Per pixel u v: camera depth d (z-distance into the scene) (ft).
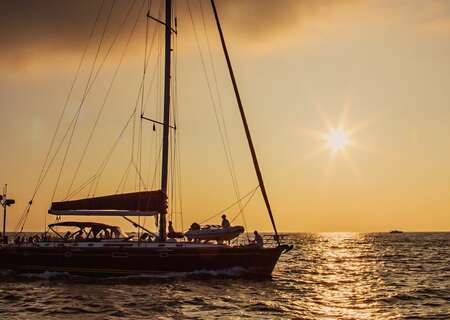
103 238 90.33
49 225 91.56
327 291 87.92
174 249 87.30
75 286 81.30
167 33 94.84
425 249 267.39
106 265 86.63
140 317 60.49
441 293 86.22
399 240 449.89
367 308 70.79
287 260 177.27
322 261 172.04
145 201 86.84
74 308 64.95
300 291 85.81
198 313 63.36
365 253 228.43
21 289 78.28
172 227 94.07
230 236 90.74
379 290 90.53
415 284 100.63
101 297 72.38
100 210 86.58
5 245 89.92
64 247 87.20
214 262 88.89
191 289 79.92
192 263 88.12
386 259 182.70
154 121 92.32
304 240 468.75
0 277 88.28
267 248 91.25
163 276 86.99
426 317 63.98
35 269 88.02
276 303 71.72
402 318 63.31
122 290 78.13
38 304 67.41
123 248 86.74
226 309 66.18
